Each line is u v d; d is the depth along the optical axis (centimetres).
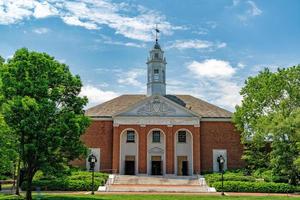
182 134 5631
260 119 4694
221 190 4031
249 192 3938
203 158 5628
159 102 5559
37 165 2631
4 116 2439
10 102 2402
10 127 2475
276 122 4169
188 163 5544
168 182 4756
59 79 2712
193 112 5522
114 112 5800
